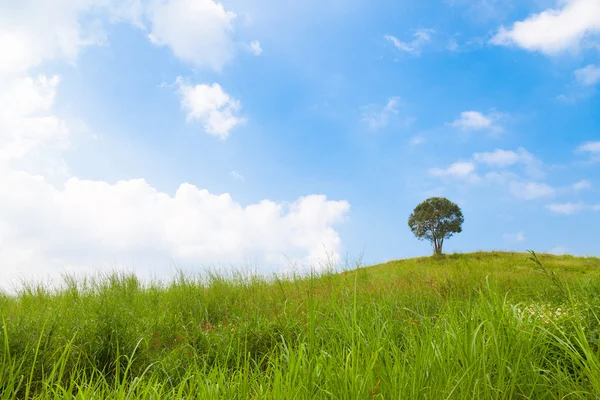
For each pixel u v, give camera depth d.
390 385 2.54
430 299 5.61
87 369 4.12
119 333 4.69
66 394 2.85
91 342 4.49
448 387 2.47
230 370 3.98
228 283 8.41
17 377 3.63
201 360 4.50
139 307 6.80
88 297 7.20
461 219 28.94
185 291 7.76
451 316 3.35
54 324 4.71
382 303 5.11
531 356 2.97
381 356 3.00
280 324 5.05
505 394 2.56
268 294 7.44
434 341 3.06
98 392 3.06
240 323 5.41
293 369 2.81
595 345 3.16
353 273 8.21
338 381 2.64
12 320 4.73
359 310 4.46
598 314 3.60
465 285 6.05
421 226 29.31
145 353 4.61
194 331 5.48
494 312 3.28
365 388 2.46
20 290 8.44
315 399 2.62
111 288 8.25
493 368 2.86
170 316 6.18
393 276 8.05
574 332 3.30
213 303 7.23
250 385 2.99
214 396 2.77
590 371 2.61
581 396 2.58
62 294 8.04
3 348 3.89
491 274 6.61
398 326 4.20
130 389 2.97
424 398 2.46
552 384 2.85
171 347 5.03
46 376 3.82
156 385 3.07
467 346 2.83
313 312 3.60
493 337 2.91
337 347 3.39
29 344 4.18
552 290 5.34
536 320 3.47
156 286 8.95
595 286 4.82
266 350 4.53
